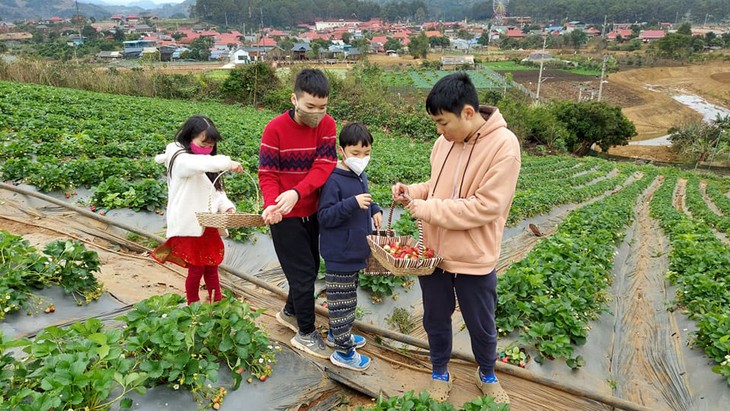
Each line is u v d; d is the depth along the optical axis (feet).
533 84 250.57
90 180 27.27
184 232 13.79
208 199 13.98
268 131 12.43
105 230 22.41
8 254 14.92
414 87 149.79
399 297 19.02
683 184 107.65
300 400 12.14
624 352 18.34
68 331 10.94
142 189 25.22
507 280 18.63
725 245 36.01
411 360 14.79
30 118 44.83
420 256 11.26
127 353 11.29
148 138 44.24
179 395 10.81
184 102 102.99
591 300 19.74
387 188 38.22
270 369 12.57
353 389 13.05
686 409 14.96
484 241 11.01
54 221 22.80
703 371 15.97
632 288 26.76
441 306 11.91
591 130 147.02
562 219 45.16
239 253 21.76
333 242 12.46
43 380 9.14
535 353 15.53
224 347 11.68
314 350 13.69
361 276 18.33
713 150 157.79
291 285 13.30
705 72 281.13
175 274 19.21
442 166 11.55
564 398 13.83
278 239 12.92
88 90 101.09
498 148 10.36
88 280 15.85
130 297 16.58
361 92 112.37
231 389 11.65
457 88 9.97
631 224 50.26
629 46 365.40
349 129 12.22
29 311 13.91
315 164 12.64
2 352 10.20
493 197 10.30
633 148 178.50
